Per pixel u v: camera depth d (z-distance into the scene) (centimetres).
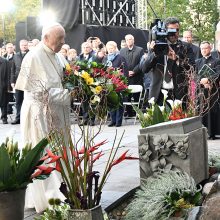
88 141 453
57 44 630
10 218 462
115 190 689
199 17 2680
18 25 2217
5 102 1684
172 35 943
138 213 573
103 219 449
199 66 1195
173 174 611
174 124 631
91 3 1961
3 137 1285
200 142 667
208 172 700
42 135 620
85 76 575
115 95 582
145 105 1592
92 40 1608
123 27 1992
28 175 472
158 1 2744
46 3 1864
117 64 1520
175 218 552
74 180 443
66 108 619
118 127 1502
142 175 640
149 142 634
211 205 395
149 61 952
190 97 798
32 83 616
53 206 495
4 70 1680
